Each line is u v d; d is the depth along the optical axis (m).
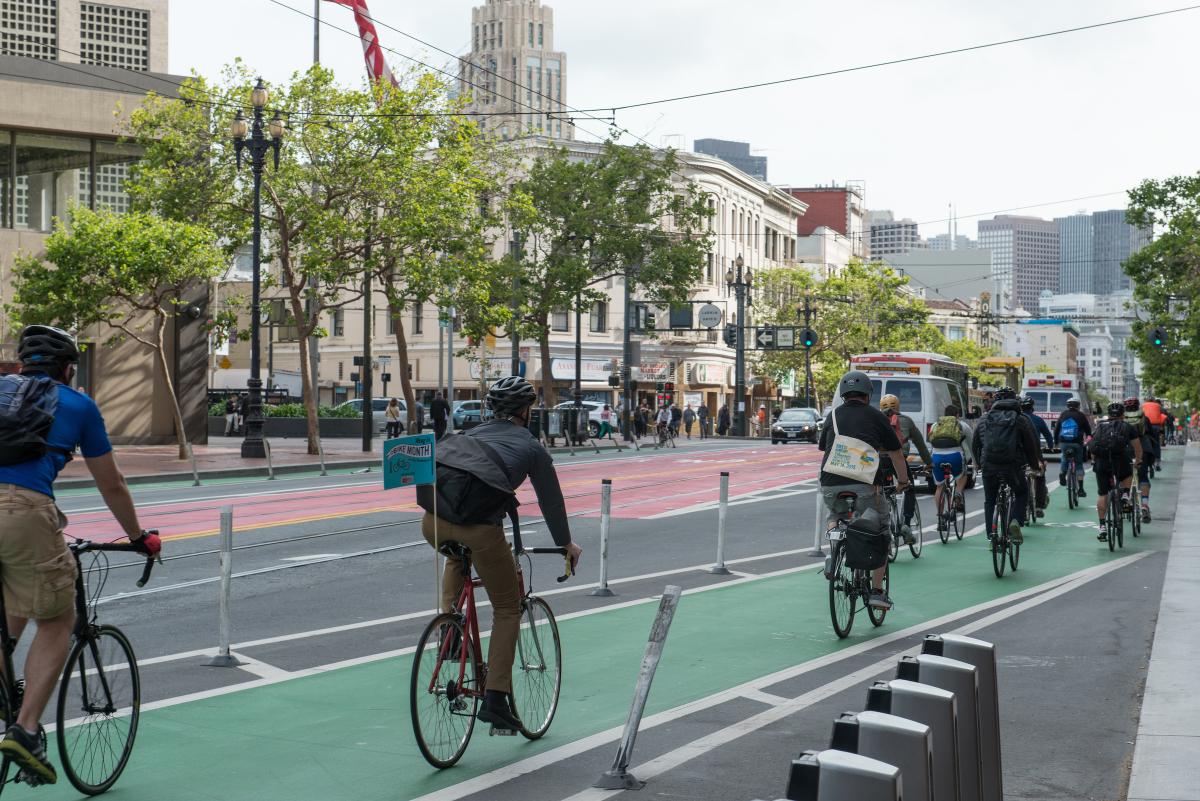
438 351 71.12
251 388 34.12
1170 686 8.04
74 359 5.55
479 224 37.66
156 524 17.80
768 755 6.54
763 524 19.38
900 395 27.27
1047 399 46.75
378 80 34.84
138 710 6.10
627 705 7.69
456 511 6.22
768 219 89.88
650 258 47.12
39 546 5.18
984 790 4.34
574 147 66.94
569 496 23.86
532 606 6.88
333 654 9.14
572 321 71.50
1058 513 22.08
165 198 34.53
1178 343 46.12
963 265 161.12
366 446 38.62
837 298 74.38
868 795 2.94
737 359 68.81
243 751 6.56
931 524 20.20
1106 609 11.68
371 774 6.16
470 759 6.46
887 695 3.73
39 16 48.41
